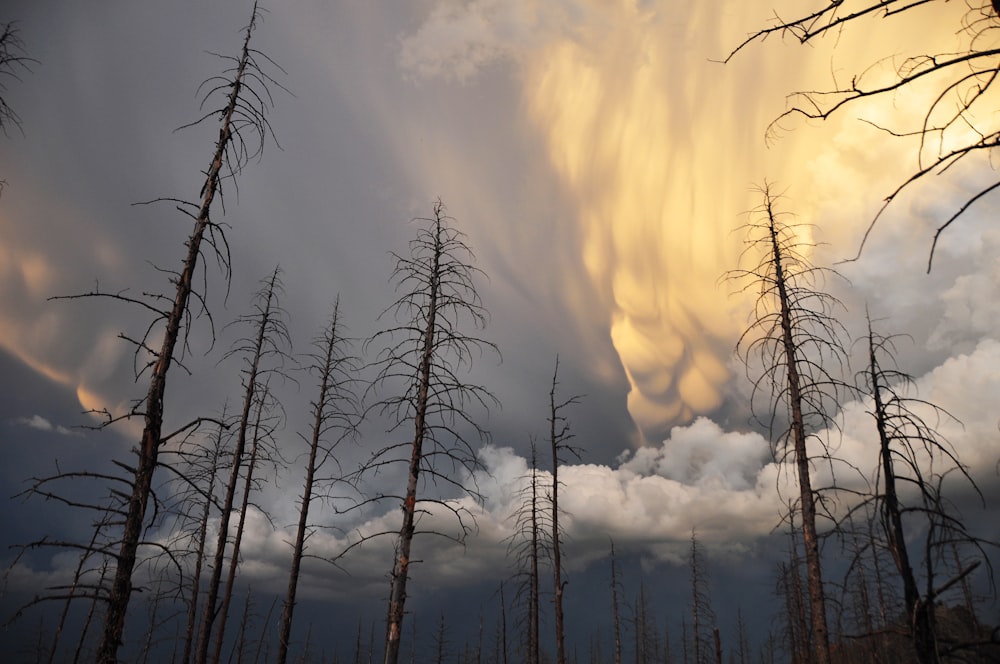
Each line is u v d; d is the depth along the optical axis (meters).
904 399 7.37
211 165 10.29
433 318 15.45
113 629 8.12
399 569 13.71
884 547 6.03
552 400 25.72
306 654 45.44
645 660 58.25
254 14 10.92
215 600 18.08
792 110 3.55
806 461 13.02
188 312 9.65
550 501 25.20
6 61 9.34
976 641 4.84
